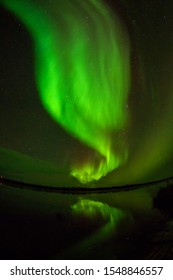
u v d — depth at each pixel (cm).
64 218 1090
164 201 1448
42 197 1452
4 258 670
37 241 805
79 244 804
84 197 1625
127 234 932
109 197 1688
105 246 795
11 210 1112
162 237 880
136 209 1382
